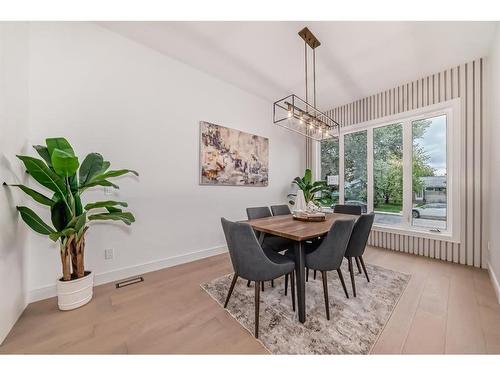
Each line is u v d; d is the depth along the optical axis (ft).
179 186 8.95
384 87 10.96
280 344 4.32
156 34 7.29
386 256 9.93
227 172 10.67
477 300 6.00
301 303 5.04
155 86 8.19
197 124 9.52
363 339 4.45
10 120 4.83
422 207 10.26
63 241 5.51
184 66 9.01
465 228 8.77
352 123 12.92
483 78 8.29
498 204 6.61
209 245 10.01
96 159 6.02
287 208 10.01
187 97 9.14
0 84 4.46
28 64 5.72
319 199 13.47
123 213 5.97
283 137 13.92
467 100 8.67
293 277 5.63
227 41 7.56
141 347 4.25
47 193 6.15
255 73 9.77
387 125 11.49
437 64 8.79
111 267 7.23
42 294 5.98
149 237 8.12
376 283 7.09
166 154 8.54
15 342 4.35
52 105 6.15
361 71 9.43
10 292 4.75
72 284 5.51
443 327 4.82
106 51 7.06
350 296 6.24
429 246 9.84
